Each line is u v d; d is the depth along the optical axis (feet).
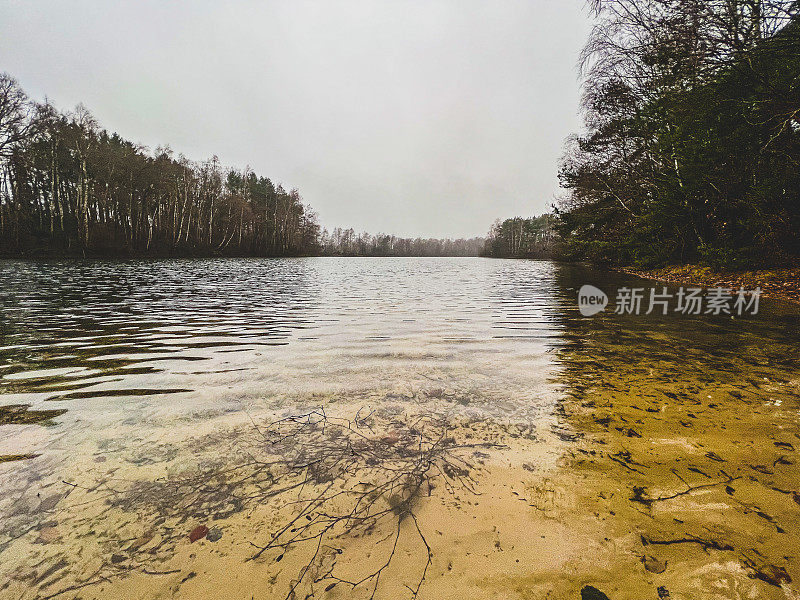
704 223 47.57
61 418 7.68
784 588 3.57
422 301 28.96
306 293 35.04
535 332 16.98
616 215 67.00
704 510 4.70
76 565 3.91
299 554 4.04
